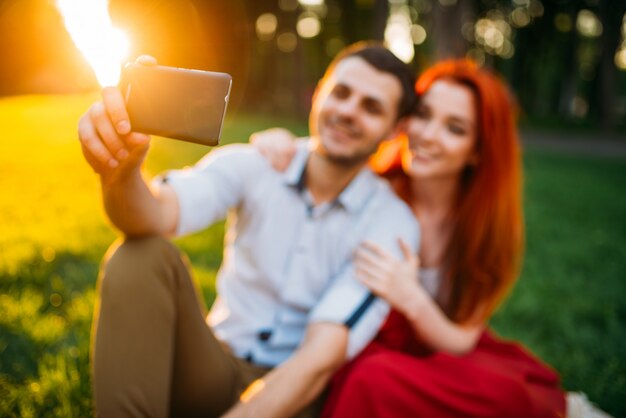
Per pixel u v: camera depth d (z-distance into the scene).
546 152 15.03
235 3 27.75
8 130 9.53
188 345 1.71
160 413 1.61
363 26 29.03
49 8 17.73
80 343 2.61
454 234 2.39
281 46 30.66
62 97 18.03
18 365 2.46
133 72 1.31
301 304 2.05
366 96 1.94
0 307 2.93
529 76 33.12
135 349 1.57
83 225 4.57
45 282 3.40
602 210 7.82
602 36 22.78
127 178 1.49
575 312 3.97
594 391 2.91
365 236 2.05
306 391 1.70
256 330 2.04
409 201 2.47
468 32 31.81
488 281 2.30
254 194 2.08
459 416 1.69
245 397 1.66
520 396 1.72
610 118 23.09
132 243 1.63
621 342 3.54
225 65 28.91
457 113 2.24
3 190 5.46
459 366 1.78
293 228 2.06
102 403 1.59
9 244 3.83
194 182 1.94
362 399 1.67
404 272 1.97
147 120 1.31
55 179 6.25
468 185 2.38
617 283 4.69
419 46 25.53
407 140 2.41
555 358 3.24
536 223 6.68
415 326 2.03
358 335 1.83
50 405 2.19
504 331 3.58
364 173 2.13
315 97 2.19
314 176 2.07
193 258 4.20
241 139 11.93
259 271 2.05
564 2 29.94
